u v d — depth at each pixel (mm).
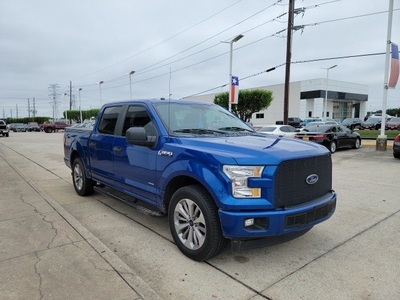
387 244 3857
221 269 3227
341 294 2773
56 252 3377
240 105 35344
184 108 4398
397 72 14781
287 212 2957
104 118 5258
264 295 2758
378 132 30266
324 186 3562
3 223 4285
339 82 58250
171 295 2748
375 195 6320
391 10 14375
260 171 2928
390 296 2744
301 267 3277
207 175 3088
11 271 2975
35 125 57000
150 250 3684
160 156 3734
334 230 4336
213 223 3125
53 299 2525
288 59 19844
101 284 2750
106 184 5137
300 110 57281
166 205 3814
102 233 4238
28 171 9562
